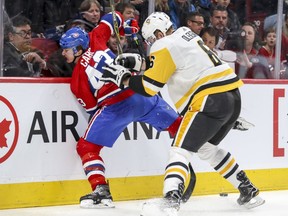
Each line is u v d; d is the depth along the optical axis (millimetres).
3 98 12031
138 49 13938
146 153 13484
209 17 14914
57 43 13391
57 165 12625
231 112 11375
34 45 13086
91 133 12312
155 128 13273
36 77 12688
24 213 11906
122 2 14133
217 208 12648
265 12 15305
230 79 11422
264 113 14703
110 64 11773
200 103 11164
